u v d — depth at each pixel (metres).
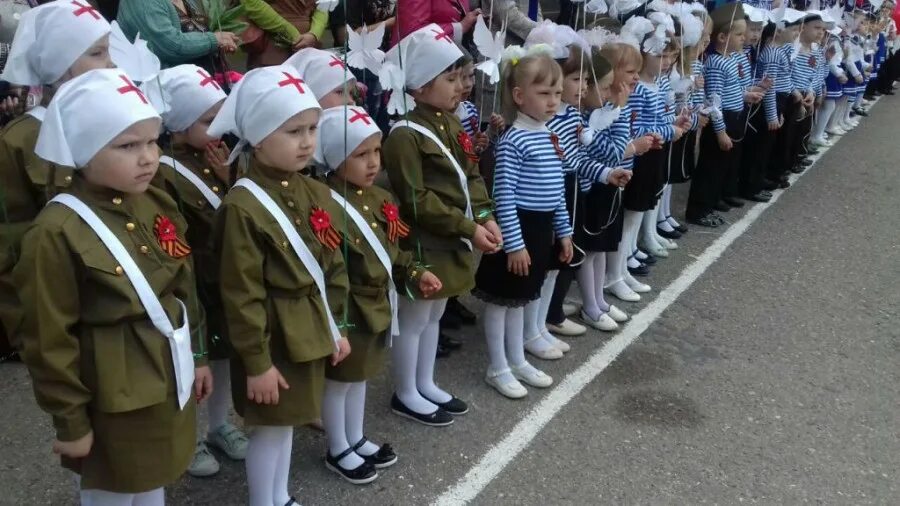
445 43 2.88
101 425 1.90
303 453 2.90
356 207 2.57
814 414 3.42
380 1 4.24
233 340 2.17
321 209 2.34
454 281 3.02
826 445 3.20
